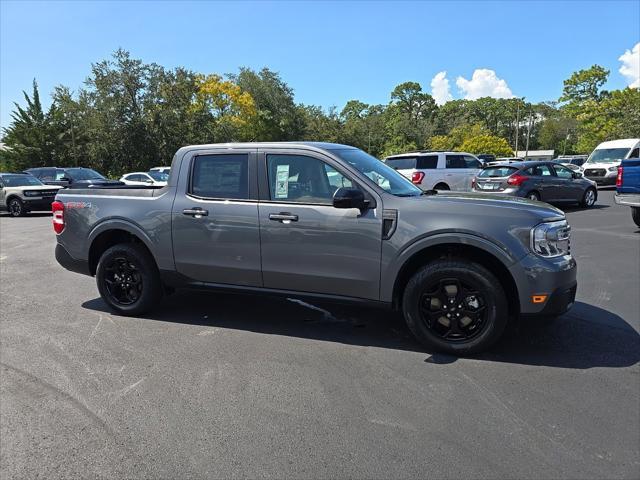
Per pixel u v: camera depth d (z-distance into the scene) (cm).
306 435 290
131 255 507
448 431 291
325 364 392
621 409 313
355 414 313
